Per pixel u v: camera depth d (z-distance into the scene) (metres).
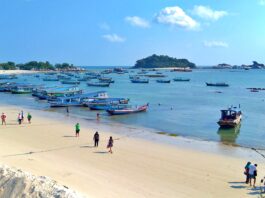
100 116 67.12
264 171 31.89
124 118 65.12
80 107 80.62
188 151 39.09
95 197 22.77
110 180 27.22
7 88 122.69
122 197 23.62
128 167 31.20
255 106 88.25
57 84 160.75
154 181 27.73
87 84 153.00
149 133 49.97
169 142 43.97
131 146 39.91
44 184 19.45
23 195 18.59
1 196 19.03
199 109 79.94
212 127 56.91
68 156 34.06
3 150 35.06
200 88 149.00
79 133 46.59
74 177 27.19
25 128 49.78
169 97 108.25
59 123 56.00
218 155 37.94
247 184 27.70
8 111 70.31
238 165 33.69
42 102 90.69
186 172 30.58
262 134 51.81
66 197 18.25
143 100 98.38
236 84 178.88
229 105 88.94
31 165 29.81
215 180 28.61
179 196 24.81
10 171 20.88
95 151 36.53
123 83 175.38
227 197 24.95
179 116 68.50
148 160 33.97
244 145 44.31
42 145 38.56
